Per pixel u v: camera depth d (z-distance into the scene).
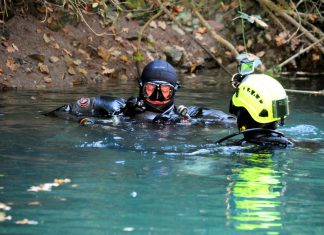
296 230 3.06
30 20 9.80
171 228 3.05
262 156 4.60
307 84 9.45
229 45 7.13
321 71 11.23
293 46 11.38
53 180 3.81
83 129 5.47
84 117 5.94
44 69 8.95
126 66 9.91
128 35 10.63
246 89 4.89
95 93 7.99
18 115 6.15
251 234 3.01
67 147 4.73
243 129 4.95
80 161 4.29
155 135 5.29
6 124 5.64
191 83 9.19
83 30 10.24
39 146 4.74
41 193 3.54
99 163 4.26
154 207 3.35
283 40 11.37
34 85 8.54
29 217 3.16
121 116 6.08
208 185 3.77
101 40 10.26
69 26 10.16
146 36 10.76
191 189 3.69
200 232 3.01
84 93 7.97
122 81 9.32
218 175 4.00
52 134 5.22
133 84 8.99
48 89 8.28
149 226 3.07
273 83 4.88
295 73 10.90
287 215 3.27
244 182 3.88
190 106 6.82
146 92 5.98
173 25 11.33
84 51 9.85
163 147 4.82
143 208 3.33
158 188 3.69
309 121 6.33
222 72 10.70
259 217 3.24
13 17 9.65
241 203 3.46
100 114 6.25
